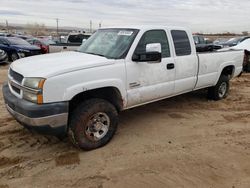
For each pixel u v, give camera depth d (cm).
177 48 518
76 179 335
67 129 388
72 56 437
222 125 519
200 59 566
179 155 396
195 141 446
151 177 340
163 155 395
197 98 703
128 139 446
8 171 346
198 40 1584
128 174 346
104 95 427
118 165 367
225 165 372
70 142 427
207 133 480
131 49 434
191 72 549
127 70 425
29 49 1495
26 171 348
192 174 349
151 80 467
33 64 391
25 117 350
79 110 381
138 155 394
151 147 420
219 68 633
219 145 433
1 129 467
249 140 455
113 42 461
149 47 425
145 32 459
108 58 424
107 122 415
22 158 379
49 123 349
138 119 541
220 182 333
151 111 591
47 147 412
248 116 575
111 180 333
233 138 461
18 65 402
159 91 488
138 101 459
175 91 525
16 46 1486
